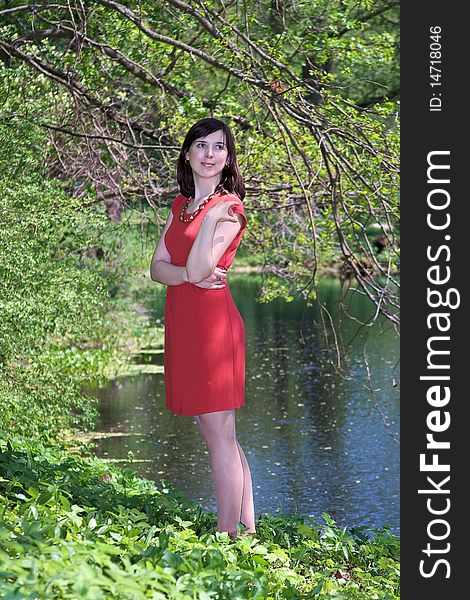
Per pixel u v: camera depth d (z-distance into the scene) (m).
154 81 11.21
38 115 10.61
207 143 5.40
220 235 5.29
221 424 5.44
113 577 3.65
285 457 13.91
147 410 16.56
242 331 5.49
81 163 12.72
